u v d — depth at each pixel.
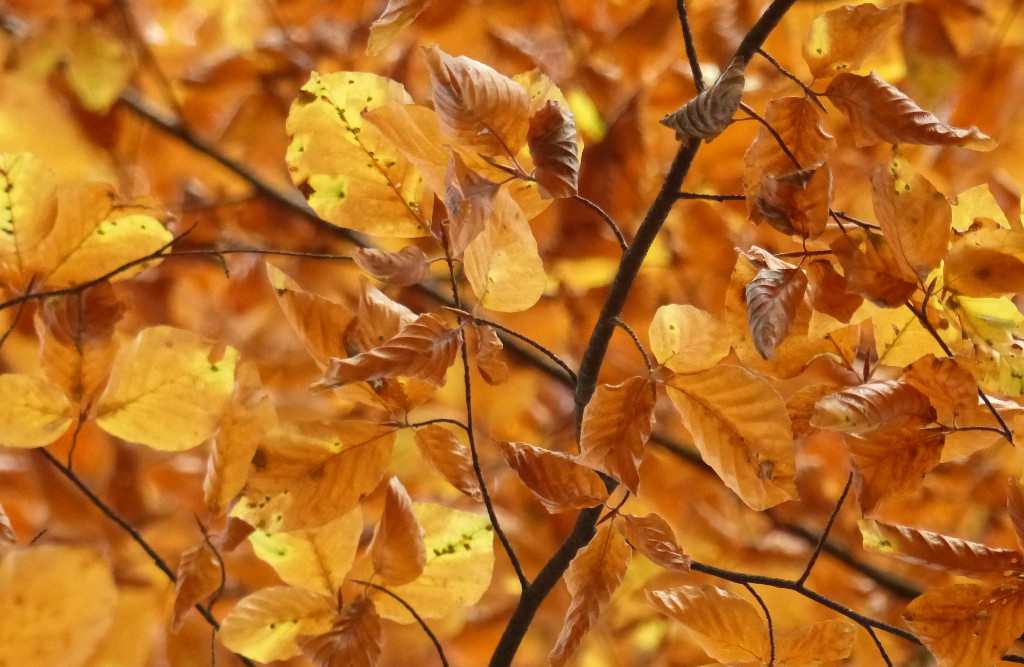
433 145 2.29
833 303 2.31
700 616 2.34
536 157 2.28
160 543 2.84
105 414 2.37
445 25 3.01
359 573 2.37
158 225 2.38
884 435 2.31
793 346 2.34
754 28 2.28
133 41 3.05
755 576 2.34
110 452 2.88
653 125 2.98
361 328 2.33
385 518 2.34
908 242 2.29
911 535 2.31
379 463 2.34
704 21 2.98
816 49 2.30
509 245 2.32
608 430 2.29
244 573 2.67
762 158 2.30
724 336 2.29
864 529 2.31
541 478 2.30
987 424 2.32
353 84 2.32
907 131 2.28
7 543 2.32
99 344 2.37
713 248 3.04
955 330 2.33
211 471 2.36
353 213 2.33
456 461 2.34
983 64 2.91
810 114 2.29
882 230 2.29
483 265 2.32
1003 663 2.39
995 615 2.30
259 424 2.36
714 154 2.95
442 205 2.33
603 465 2.29
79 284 2.38
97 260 2.38
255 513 2.33
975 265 2.30
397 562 2.35
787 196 2.27
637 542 2.30
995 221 2.35
